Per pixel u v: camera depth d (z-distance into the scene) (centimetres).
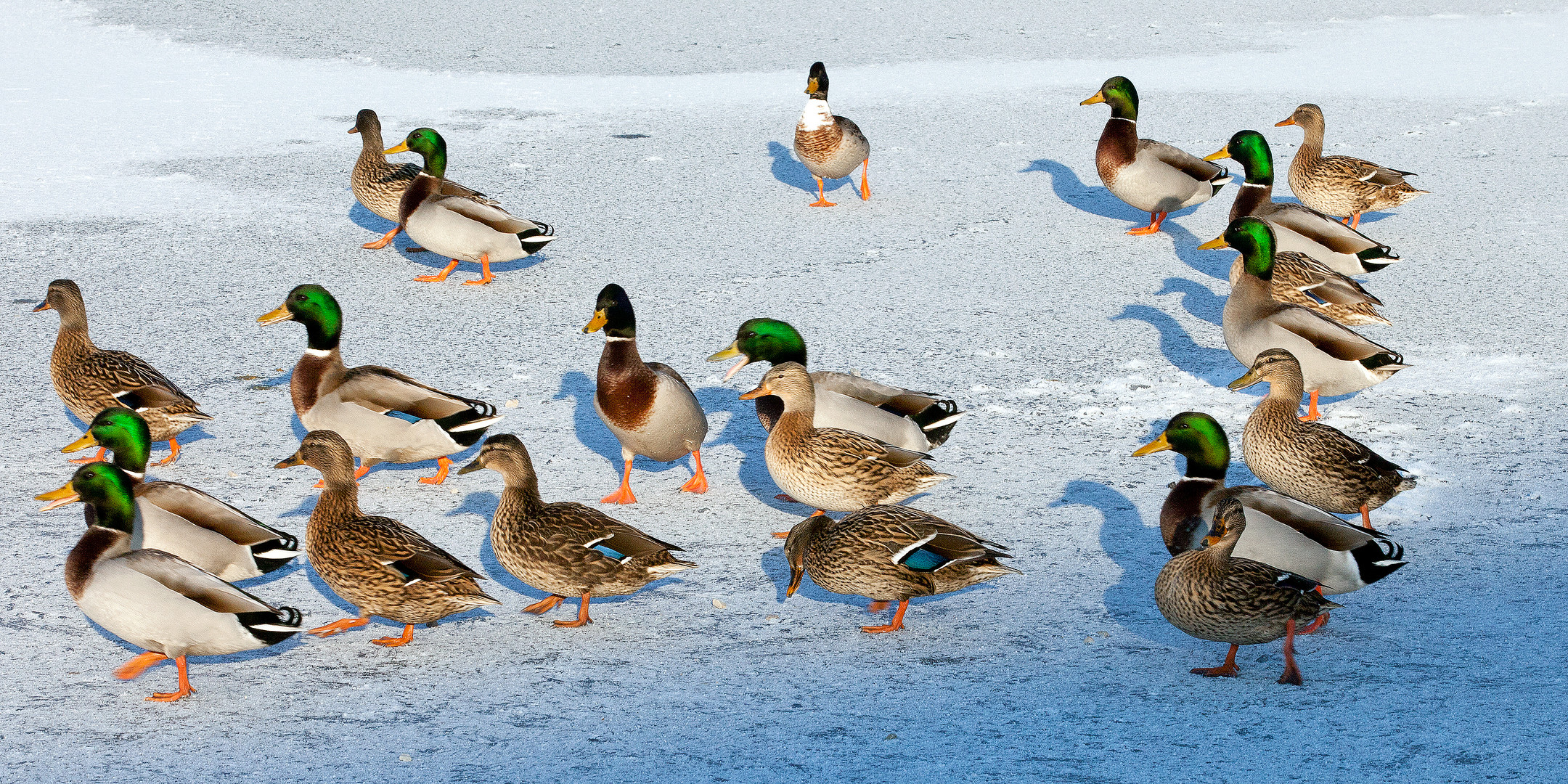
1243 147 1623
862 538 766
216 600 684
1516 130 2180
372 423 999
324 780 618
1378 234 1677
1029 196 1906
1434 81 2564
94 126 2231
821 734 658
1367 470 892
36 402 1162
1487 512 927
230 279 1530
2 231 1673
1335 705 678
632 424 970
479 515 975
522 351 1315
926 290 1498
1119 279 1545
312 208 1825
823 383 1005
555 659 752
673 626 796
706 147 2156
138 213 1773
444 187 1570
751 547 920
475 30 3153
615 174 1997
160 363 1266
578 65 2811
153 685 720
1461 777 602
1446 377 1206
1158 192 1702
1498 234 1658
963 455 1058
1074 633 776
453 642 777
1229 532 686
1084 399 1177
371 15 3303
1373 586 825
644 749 645
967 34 3142
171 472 1029
